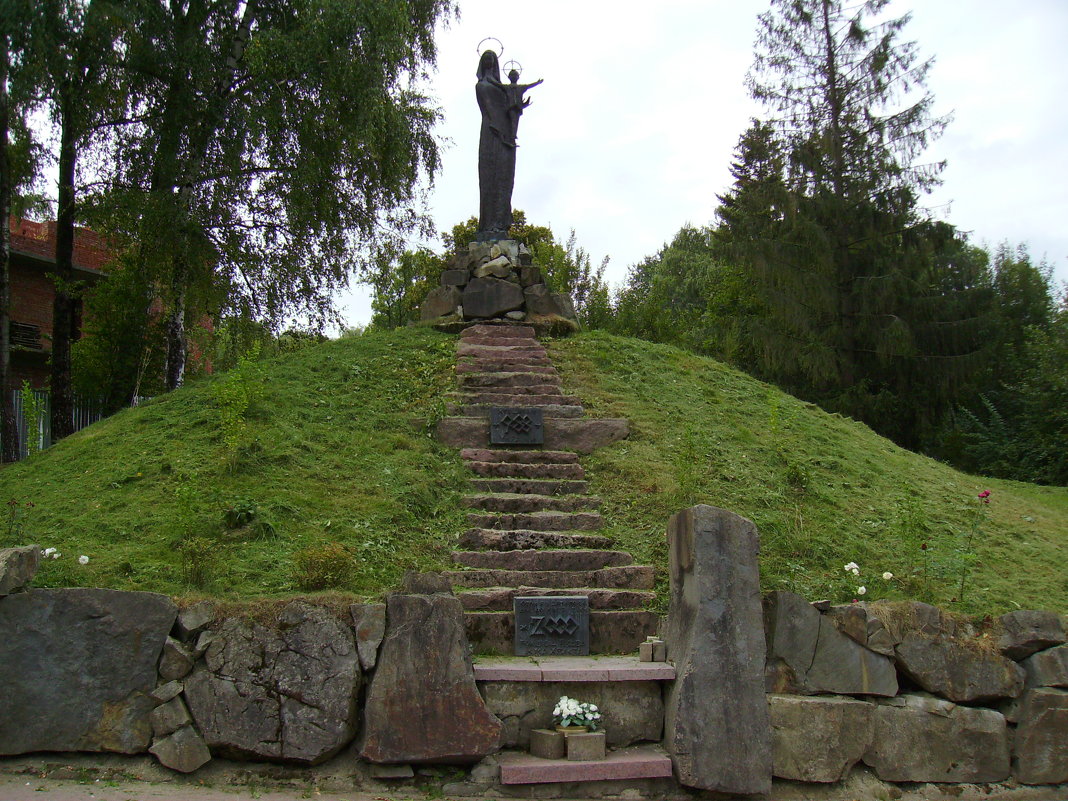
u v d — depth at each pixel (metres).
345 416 10.98
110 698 5.78
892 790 6.54
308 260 19.38
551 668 6.46
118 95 16.30
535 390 12.19
